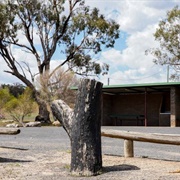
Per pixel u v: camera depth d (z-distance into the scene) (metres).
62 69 25.84
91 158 5.50
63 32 28.22
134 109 26.78
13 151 8.29
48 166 6.23
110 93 26.98
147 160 6.96
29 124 22.58
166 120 24.88
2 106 24.95
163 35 29.31
